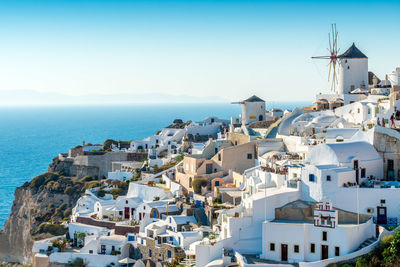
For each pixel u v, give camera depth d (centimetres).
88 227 11362
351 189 8162
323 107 13312
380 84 13525
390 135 8812
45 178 15800
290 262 7862
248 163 11956
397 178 8738
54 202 14850
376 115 11019
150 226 10250
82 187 14675
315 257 7800
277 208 8369
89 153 16550
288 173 8981
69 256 10419
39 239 13150
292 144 11512
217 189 10825
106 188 13825
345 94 12962
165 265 9275
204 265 8262
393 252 7362
